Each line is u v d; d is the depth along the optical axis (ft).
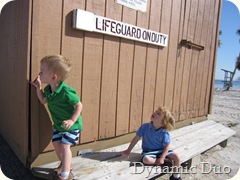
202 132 11.99
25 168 8.02
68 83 7.61
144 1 9.64
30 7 6.66
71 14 7.48
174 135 11.18
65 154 6.72
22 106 7.53
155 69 10.70
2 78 10.32
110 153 8.66
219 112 22.30
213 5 13.94
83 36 7.86
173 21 11.22
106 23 8.27
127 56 9.37
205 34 13.69
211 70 14.80
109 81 8.86
